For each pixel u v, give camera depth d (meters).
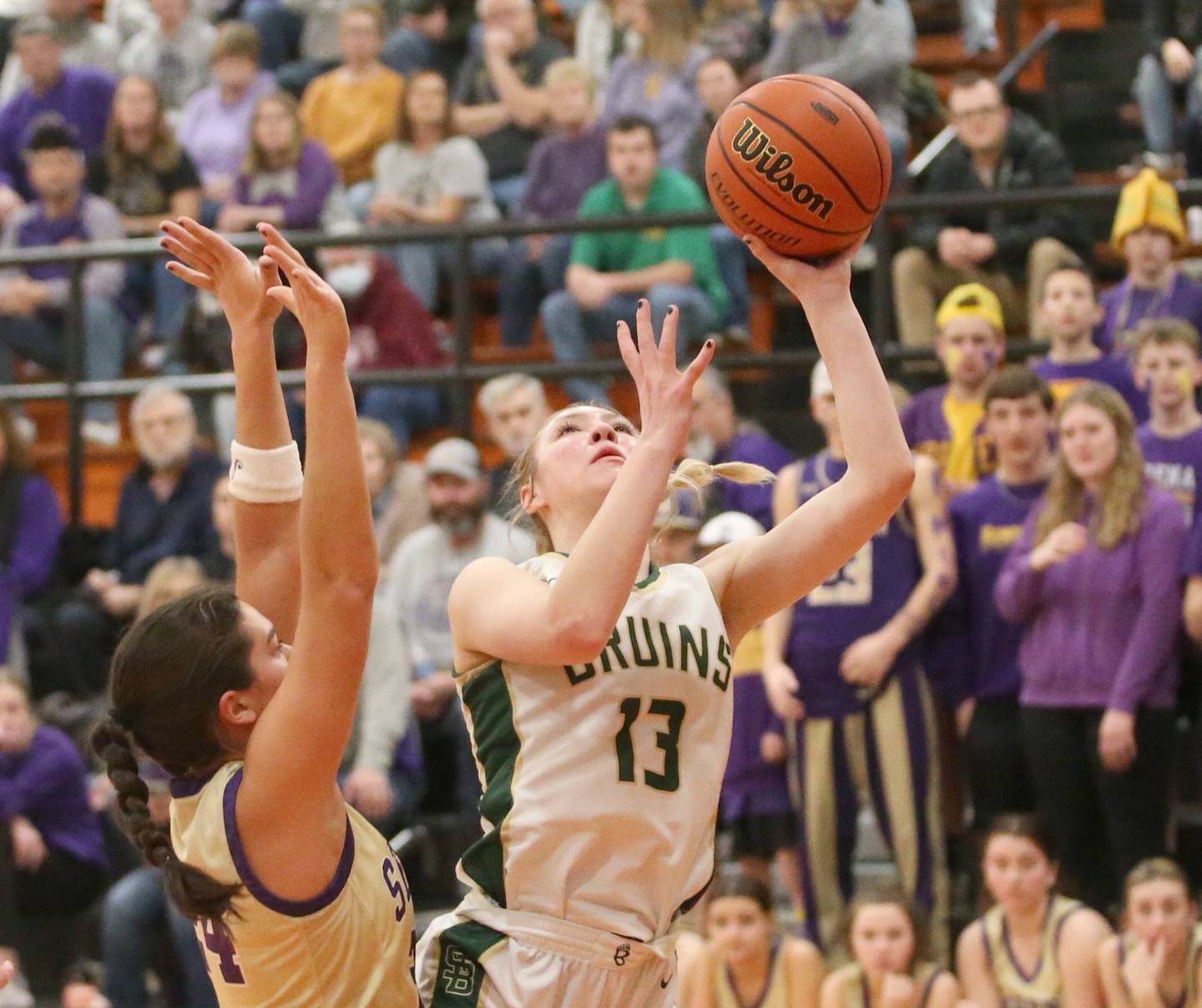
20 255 13.85
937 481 10.26
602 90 16.19
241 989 4.62
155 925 10.83
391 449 12.56
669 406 4.52
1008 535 10.32
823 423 10.76
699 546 10.83
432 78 15.27
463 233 13.05
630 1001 4.80
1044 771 9.88
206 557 12.93
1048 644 9.88
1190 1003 8.91
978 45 17.31
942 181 13.19
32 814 11.50
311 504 4.33
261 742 4.40
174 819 4.62
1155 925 8.88
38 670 13.11
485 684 4.84
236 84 16.45
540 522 5.31
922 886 9.96
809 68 14.59
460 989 4.79
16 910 11.27
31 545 13.06
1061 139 16.94
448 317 15.34
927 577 10.10
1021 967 9.28
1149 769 9.69
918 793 10.01
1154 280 11.62
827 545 4.96
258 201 14.79
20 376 15.16
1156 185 11.58
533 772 4.75
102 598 12.87
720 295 13.30
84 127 16.84
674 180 13.47
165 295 14.87
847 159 4.99
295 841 4.43
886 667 10.00
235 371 5.12
